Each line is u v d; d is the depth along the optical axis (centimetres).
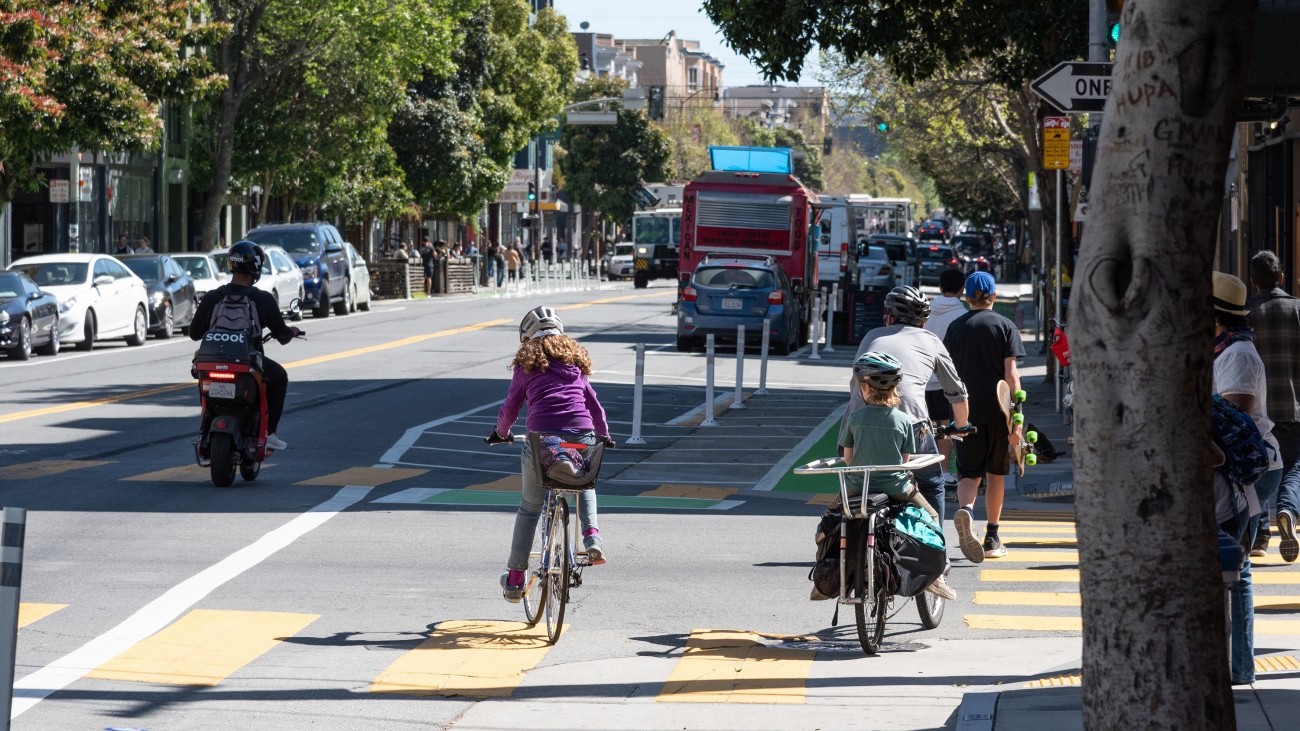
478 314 12731
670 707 2170
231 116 13188
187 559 3155
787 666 2405
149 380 7106
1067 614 2808
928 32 6606
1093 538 1391
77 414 5775
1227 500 2142
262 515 3700
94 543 3297
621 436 5597
